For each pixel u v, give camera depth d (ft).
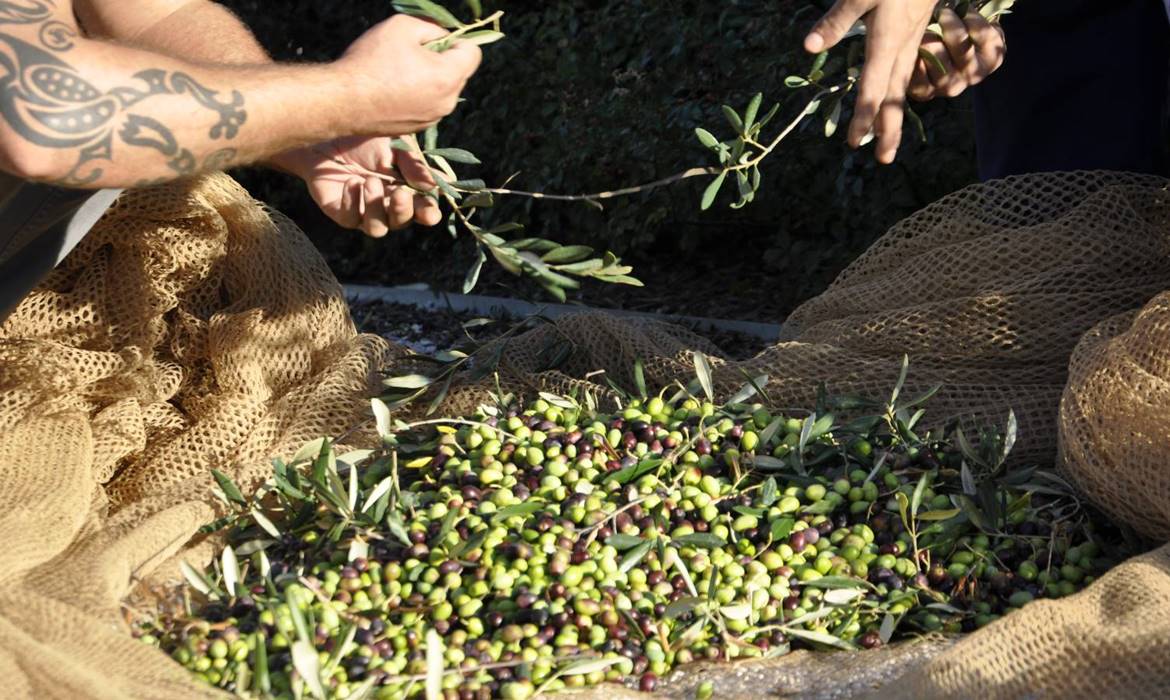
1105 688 7.18
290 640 8.07
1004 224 12.30
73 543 9.30
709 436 10.36
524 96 26.48
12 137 7.57
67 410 10.91
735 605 8.61
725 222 24.23
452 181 9.87
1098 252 11.64
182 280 12.28
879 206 20.70
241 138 8.14
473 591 8.55
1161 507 9.05
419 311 24.47
